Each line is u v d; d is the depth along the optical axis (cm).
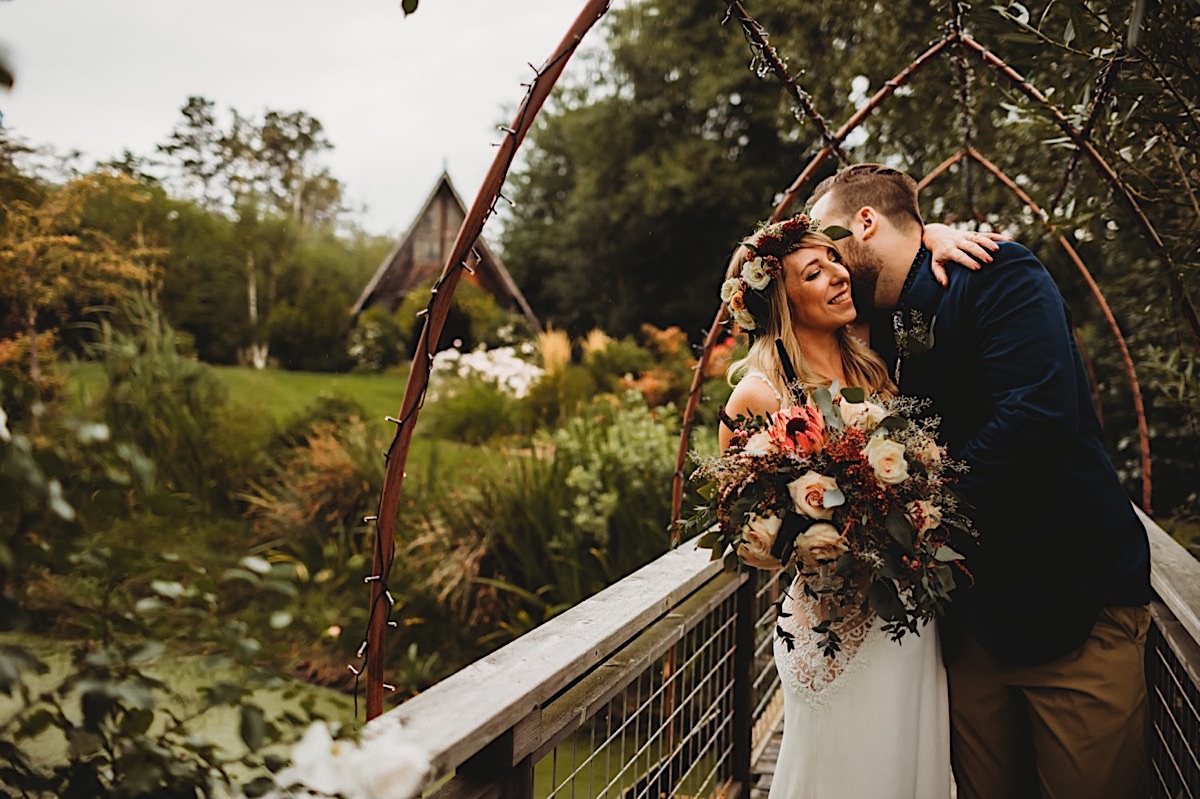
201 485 793
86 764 96
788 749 208
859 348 213
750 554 183
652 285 2406
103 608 99
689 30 2238
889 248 211
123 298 992
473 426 962
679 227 2327
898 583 178
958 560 179
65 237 882
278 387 1369
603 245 2427
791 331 204
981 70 493
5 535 92
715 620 265
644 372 1105
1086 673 194
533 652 159
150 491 97
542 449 660
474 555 590
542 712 160
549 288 2727
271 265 2266
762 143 2233
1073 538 192
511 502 604
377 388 1496
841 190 219
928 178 353
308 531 703
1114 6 193
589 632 171
